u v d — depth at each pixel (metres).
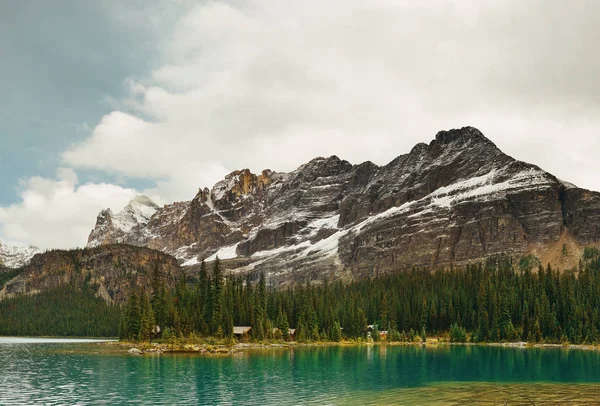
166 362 131.25
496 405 71.38
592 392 82.94
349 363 129.62
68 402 75.75
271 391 83.69
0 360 141.12
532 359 147.38
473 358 150.00
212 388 86.81
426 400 75.44
